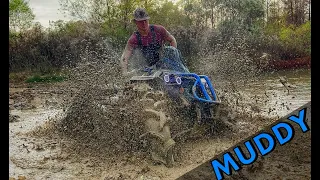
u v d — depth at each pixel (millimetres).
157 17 17609
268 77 11836
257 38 14844
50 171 4160
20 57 15867
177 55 5305
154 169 4051
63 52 15523
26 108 8570
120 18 17031
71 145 5105
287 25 15836
